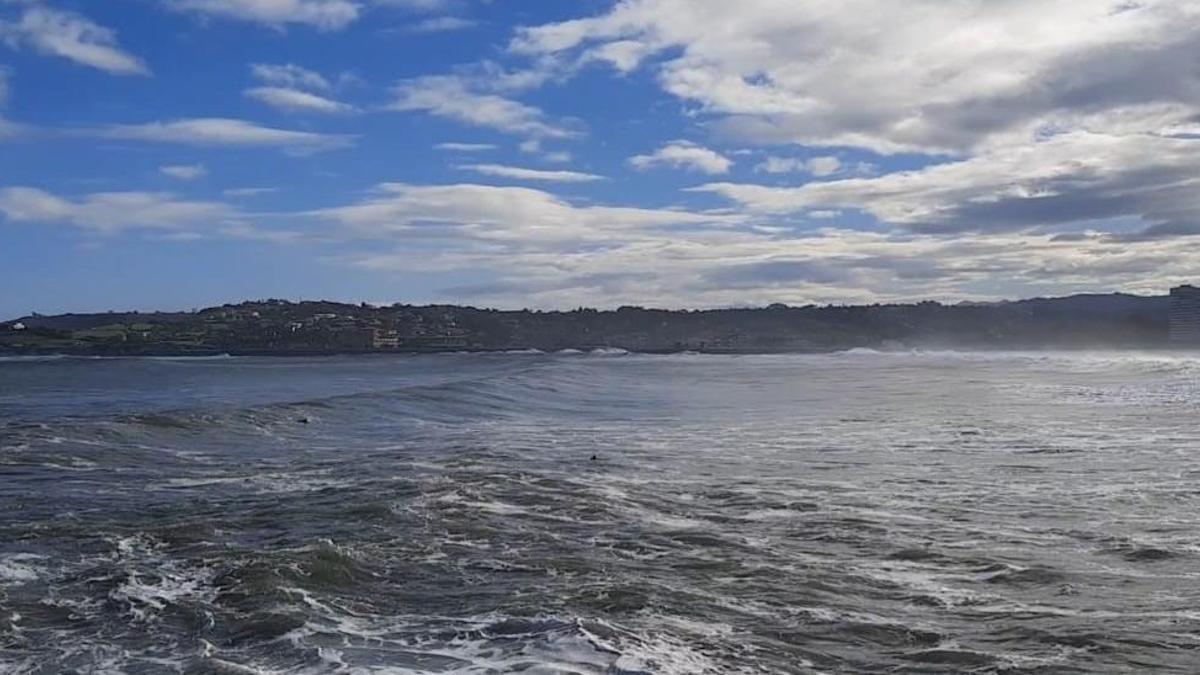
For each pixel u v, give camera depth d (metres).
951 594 8.91
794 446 20.64
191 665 6.91
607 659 6.96
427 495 13.48
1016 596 8.86
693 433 23.70
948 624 8.01
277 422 24.55
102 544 10.55
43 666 6.89
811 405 33.69
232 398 37.88
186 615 8.06
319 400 30.28
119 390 44.22
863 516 12.60
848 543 11.01
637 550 10.59
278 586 8.83
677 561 10.10
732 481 15.56
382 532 11.22
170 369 70.00
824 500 13.81
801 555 10.41
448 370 70.06
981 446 20.36
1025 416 27.53
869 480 15.74
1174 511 12.89
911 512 12.89
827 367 73.56
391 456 18.38
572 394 40.34
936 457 18.62
